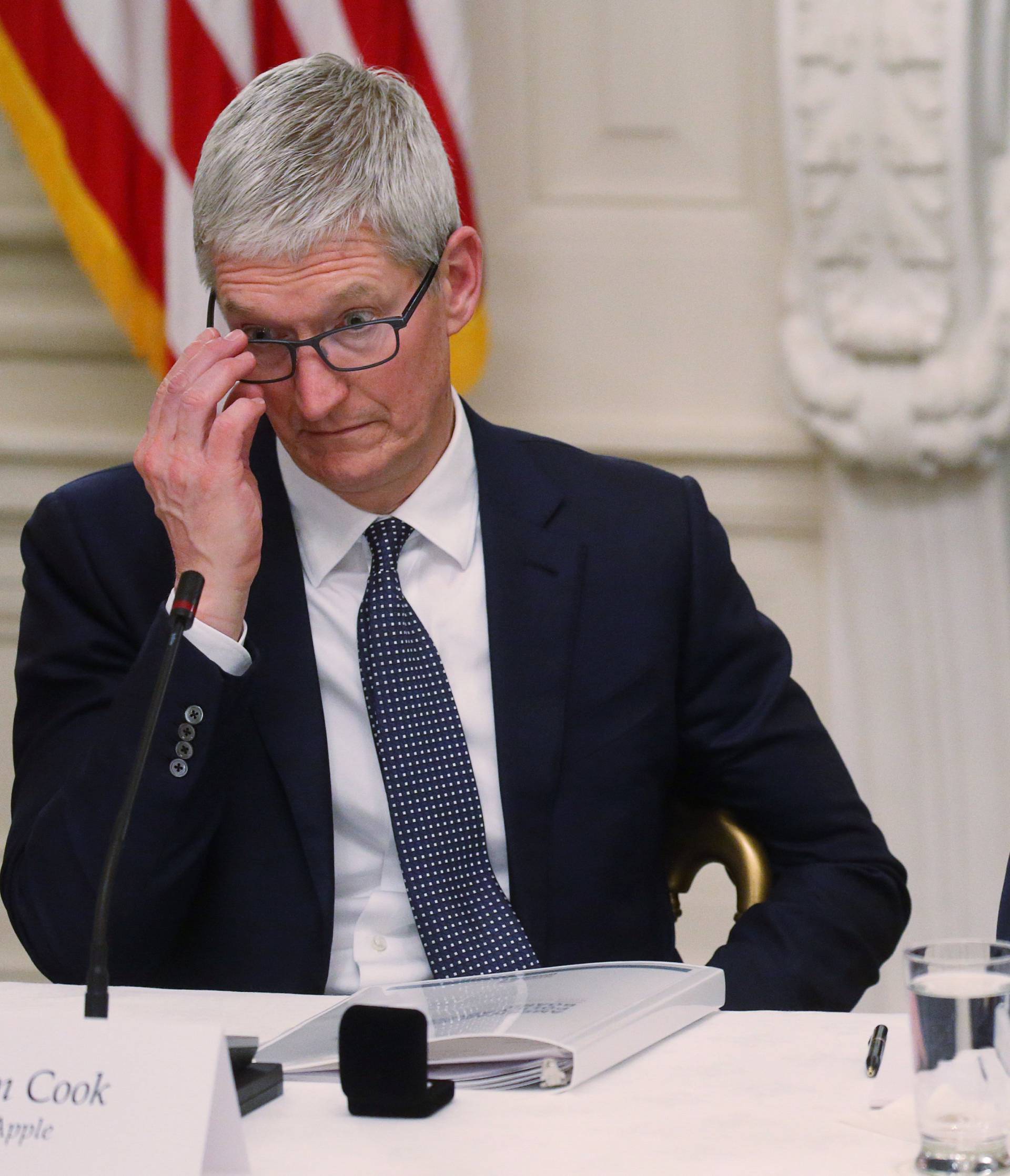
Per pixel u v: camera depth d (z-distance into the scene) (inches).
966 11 363.3
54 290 416.5
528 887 229.9
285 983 224.2
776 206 402.6
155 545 238.8
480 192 409.4
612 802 239.0
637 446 409.4
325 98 212.1
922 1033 128.2
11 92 379.6
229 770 213.8
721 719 251.0
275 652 230.7
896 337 378.9
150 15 378.0
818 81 374.9
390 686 227.9
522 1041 152.6
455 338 380.5
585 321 410.6
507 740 232.7
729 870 249.6
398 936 228.7
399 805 224.4
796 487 406.9
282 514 238.1
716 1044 163.6
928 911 400.8
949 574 394.3
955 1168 125.4
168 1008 183.5
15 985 194.1
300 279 209.3
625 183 408.2
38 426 420.5
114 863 151.2
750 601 259.6
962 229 372.2
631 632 243.8
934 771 398.9
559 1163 129.3
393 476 227.3
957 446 381.4
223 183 210.4
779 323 403.2
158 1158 123.0
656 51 404.8
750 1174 126.3
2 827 427.8
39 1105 126.5
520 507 246.1
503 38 406.6
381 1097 141.4
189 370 215.8
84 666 235.9
